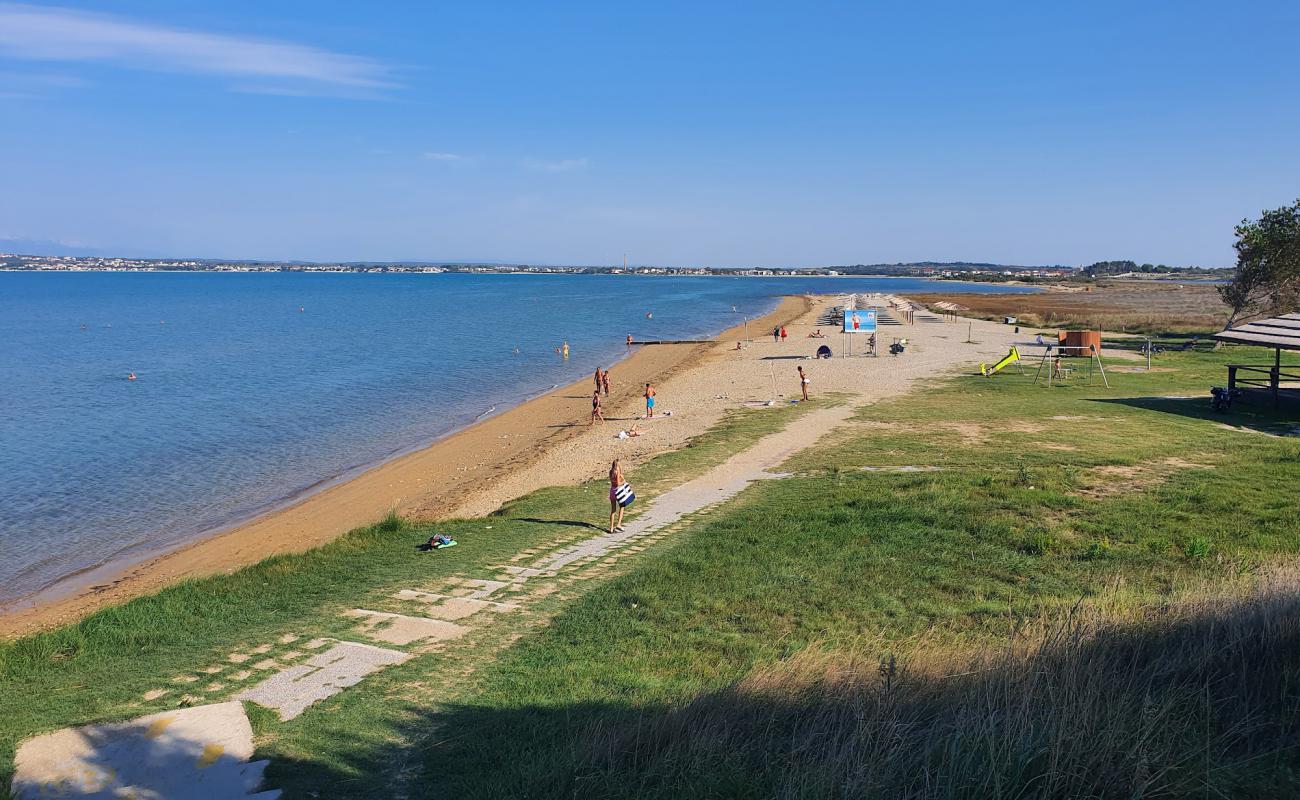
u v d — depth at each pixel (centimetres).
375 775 670
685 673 907
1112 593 1069
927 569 1272
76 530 2211
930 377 4003
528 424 3591
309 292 19312
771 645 988
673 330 8700
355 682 895
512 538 1620
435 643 1032
